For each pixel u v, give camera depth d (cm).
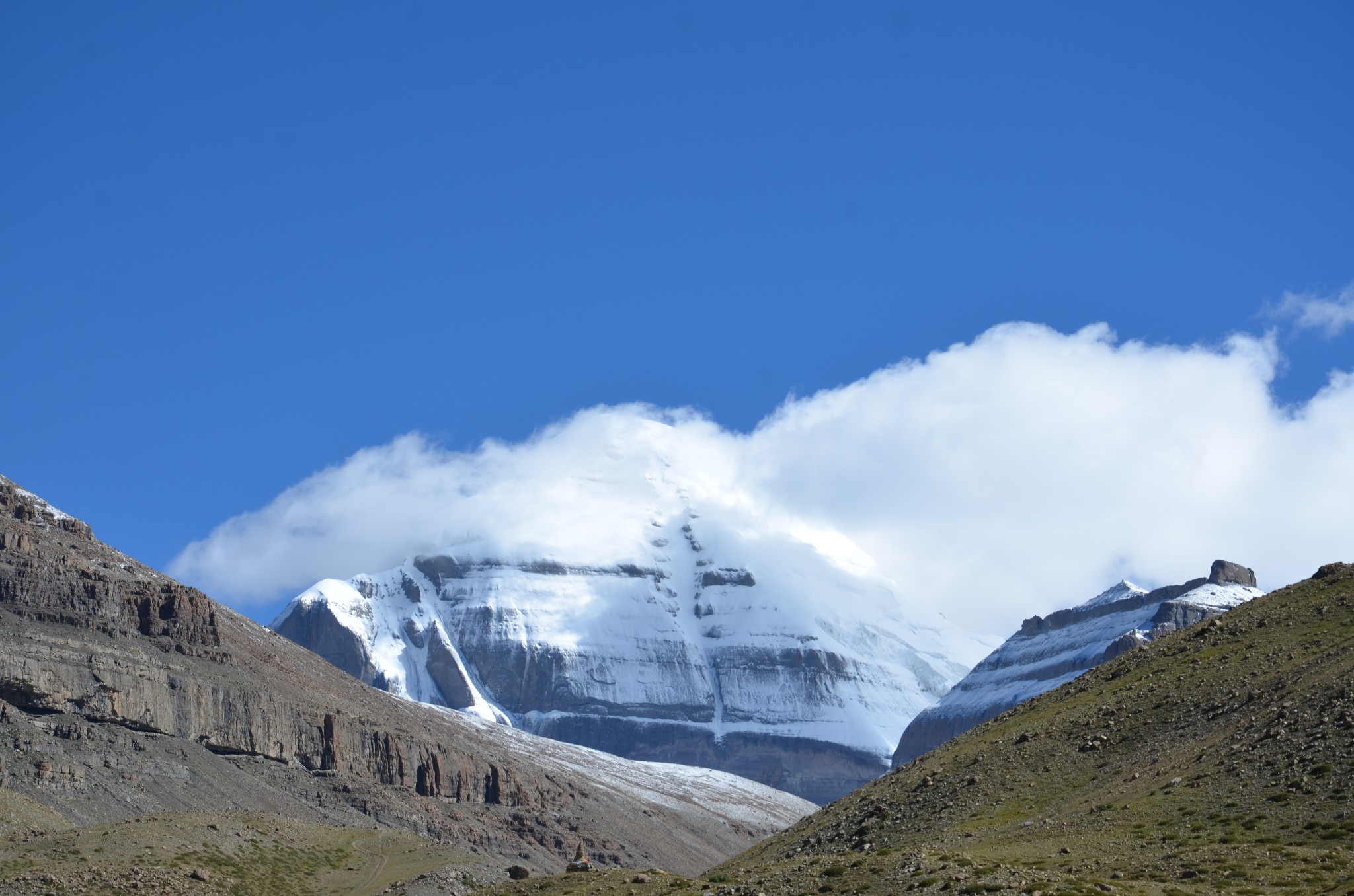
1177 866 10131
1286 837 10344
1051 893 9550
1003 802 13225
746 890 11175
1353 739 11281
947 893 9875
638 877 12925
